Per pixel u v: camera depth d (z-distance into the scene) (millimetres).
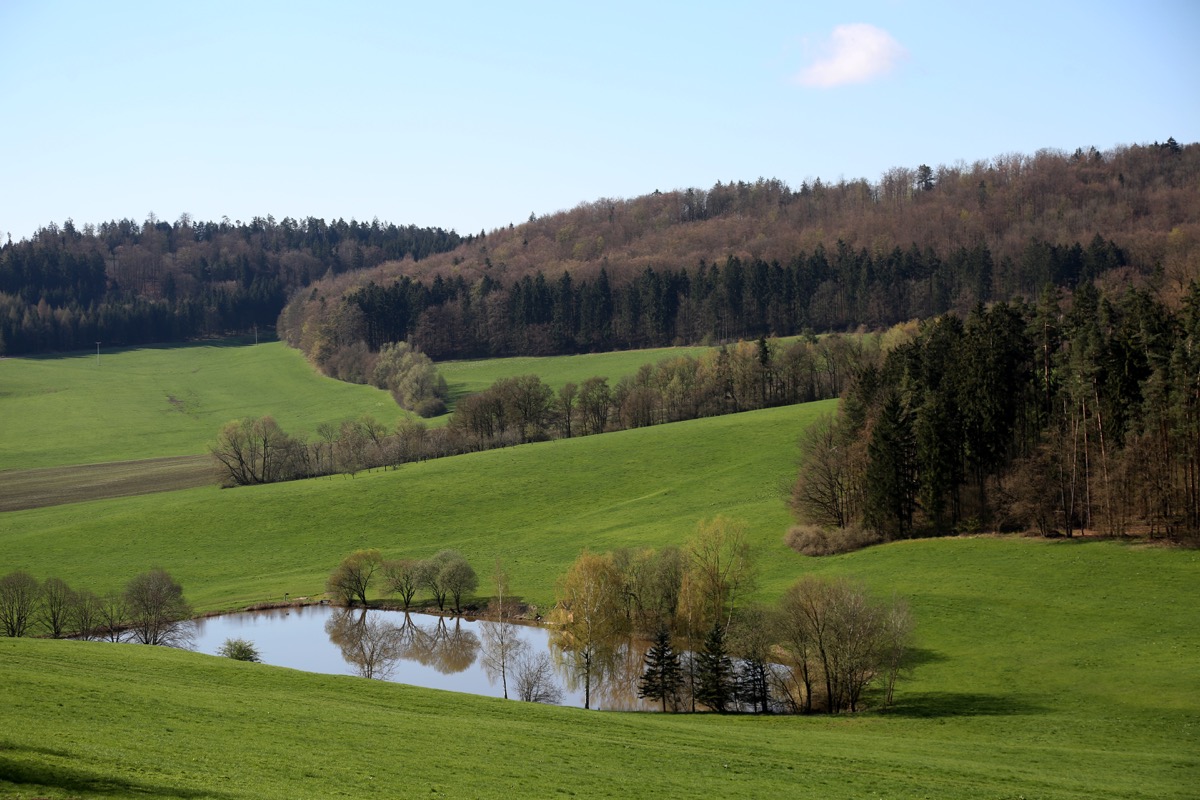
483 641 93875
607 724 54156
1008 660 73062
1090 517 97875
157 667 55938
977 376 105500
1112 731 57125
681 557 90938
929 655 75875
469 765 40406
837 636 69250
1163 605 78688
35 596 94125
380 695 55719
